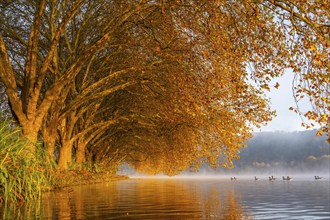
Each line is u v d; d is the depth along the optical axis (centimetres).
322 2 1356
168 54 1925
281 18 1530
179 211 1055
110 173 5050
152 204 1260
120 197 1560
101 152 4778
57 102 2347
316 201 1520
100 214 977
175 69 2030
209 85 1845
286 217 989
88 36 2969
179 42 1920
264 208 1204
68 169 2912
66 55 3170
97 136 4269
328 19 1424
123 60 2855
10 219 885
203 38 1748
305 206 1299
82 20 2925
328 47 1363
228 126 2125
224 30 1623
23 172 1392
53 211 1041
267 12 1575
